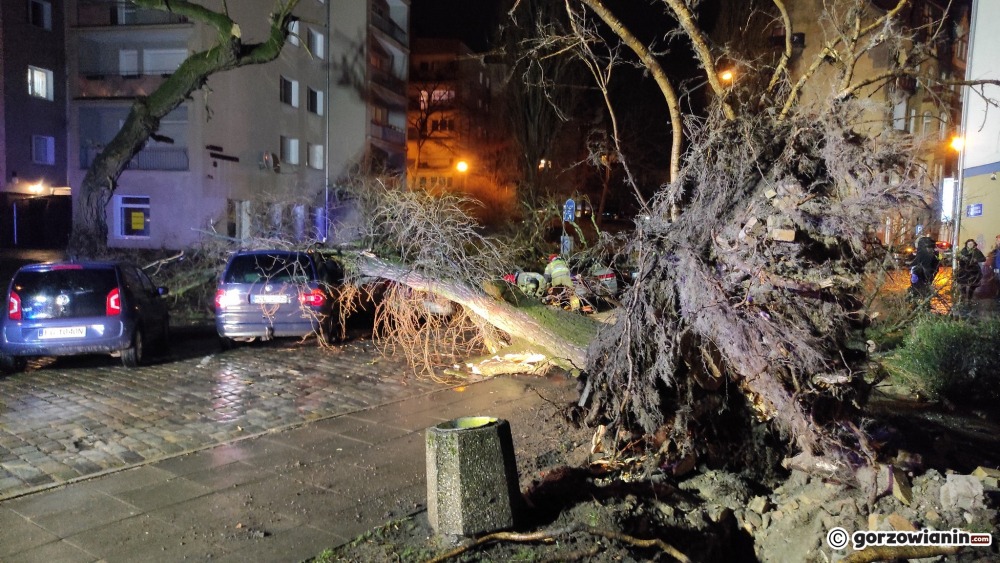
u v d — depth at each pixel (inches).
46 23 1213.1
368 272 393.7
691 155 196.7
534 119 1151.6
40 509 183.3
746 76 223.9
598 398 197.0
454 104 2036.2
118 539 165.5
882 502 171.5
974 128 679.7
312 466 217.0
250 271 423.5
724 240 184.9
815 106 193.8
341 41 1499.8
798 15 805.9
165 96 660.1
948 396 277.4
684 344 184.2
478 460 155.2
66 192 1257.4
